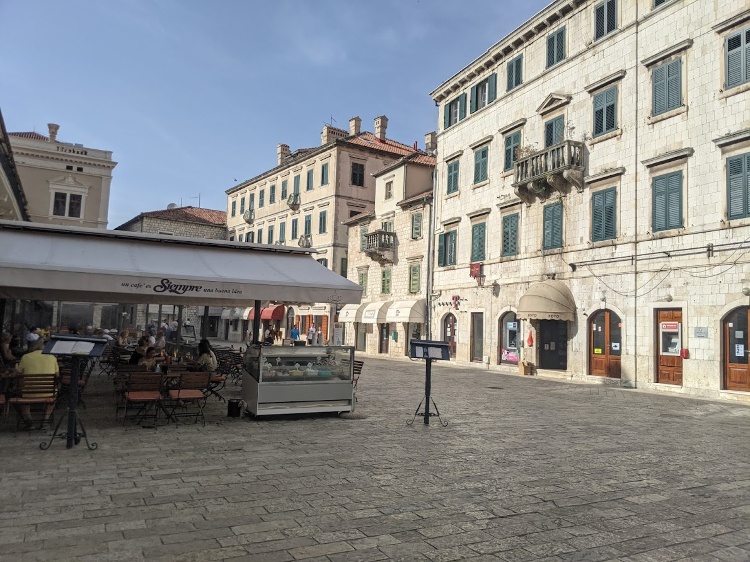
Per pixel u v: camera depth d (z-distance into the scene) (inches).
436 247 1366.9
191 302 741.3
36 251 412.5
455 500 264.7
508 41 1129.4
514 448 383.6
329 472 309.0
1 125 633.0
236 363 697.0
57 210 1902.1
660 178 807.7
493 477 307.0
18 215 1000.9
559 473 319.3
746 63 708.7
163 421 450.3
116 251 451.5
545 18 1034.7
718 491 289.1
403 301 1441.9
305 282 468.1
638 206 840.9
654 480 309.0
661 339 798.5
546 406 606.9
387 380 848.3
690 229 761.0
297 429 431.2
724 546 215.0
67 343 342.3
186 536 211.3
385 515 241.3
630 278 842.8
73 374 351.3
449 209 1321.4
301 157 2036.2
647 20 848.9
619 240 864.9
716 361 714.8
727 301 708.0
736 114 715.4
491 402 624.7
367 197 1914.4
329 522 231.0
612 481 304.7
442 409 556.4
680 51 792.9
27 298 651.5
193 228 2578.7
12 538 205.6
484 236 1188.5
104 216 1962.4
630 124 863.7
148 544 202.7
